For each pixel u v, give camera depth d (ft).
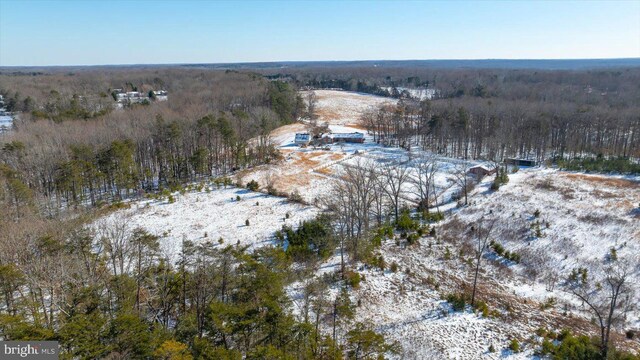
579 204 159.53
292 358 61.26
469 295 107.76
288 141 299.99
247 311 66.44
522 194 174.91
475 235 147.95
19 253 83.97
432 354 82.02
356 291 105.50
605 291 112.16
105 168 176.04
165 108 300.81
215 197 179.83
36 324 58.95
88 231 109.09
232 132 224.12
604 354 79.00
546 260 129.70
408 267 121.29
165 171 204.64
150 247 96.73
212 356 60.29
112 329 59.26
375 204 178.40
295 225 146.61
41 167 168.96
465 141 262.47
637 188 171.32
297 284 101.60
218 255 89.97
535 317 99.60
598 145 248.73
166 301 82.23
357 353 73.36
